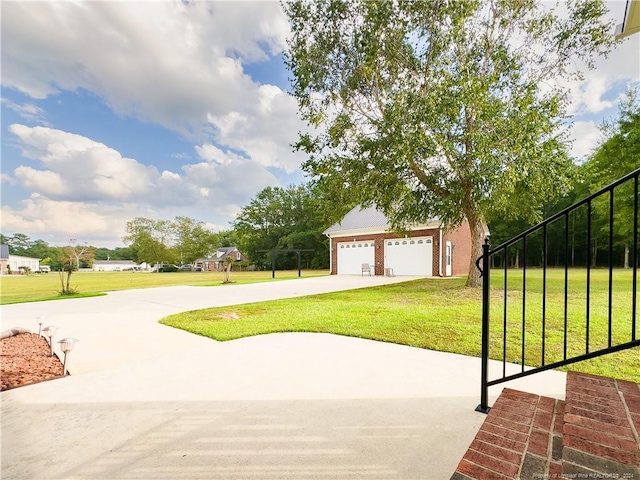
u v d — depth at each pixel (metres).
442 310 6.54
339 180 10.25
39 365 3.66
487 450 1.67
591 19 8.21
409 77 8.97
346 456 1.83
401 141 8.12
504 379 2.30
